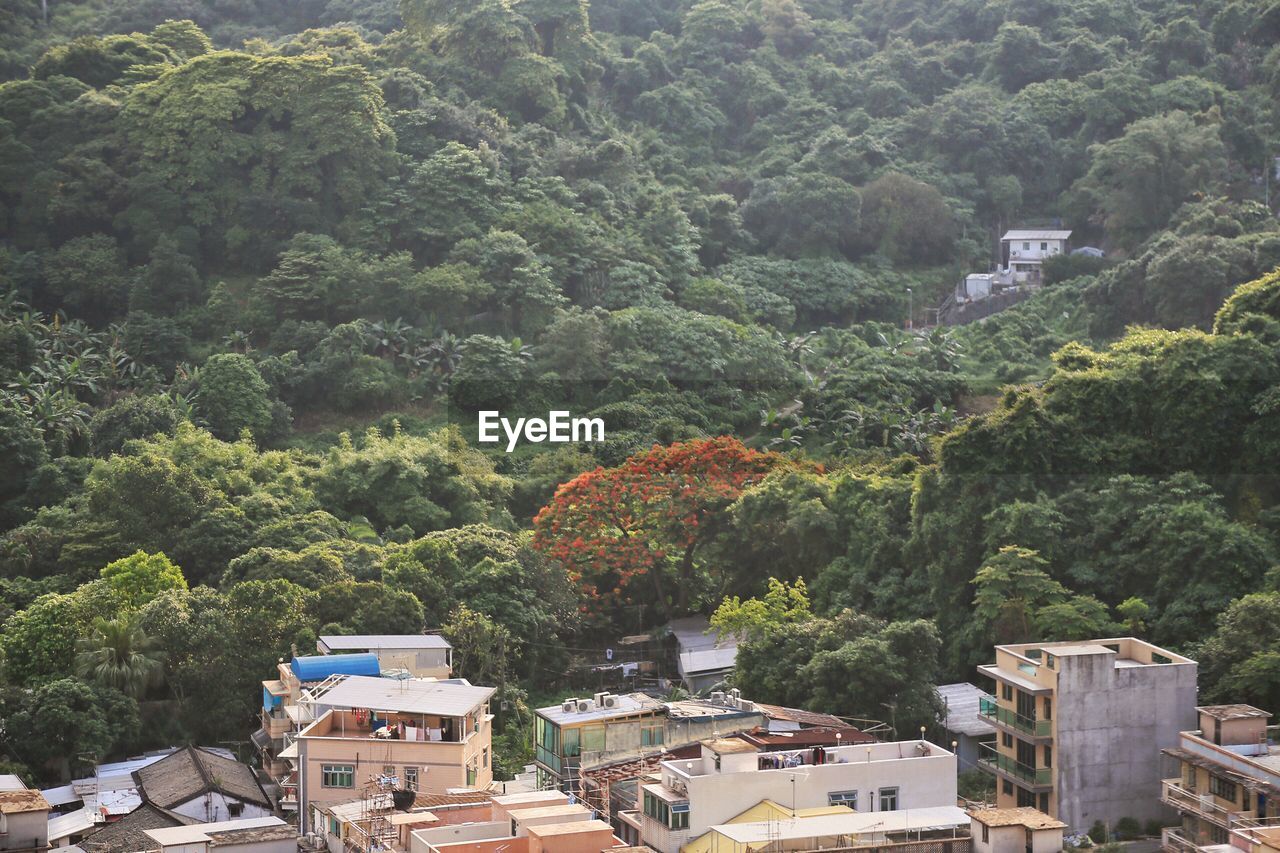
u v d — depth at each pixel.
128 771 78.06
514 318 157.75
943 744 81.12
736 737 65.88
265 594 89.94
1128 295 164.25
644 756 65.62
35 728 79.06
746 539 105.75
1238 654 77.44
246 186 165.12
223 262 163.38
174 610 87.50
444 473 123.81
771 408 146.88
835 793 58.31
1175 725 70.69
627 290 164.38
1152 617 87.62
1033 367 155.62
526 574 102.88
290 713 71.88
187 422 126.81
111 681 83.38
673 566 108.94
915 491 99.50
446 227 163.88
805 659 84.62
